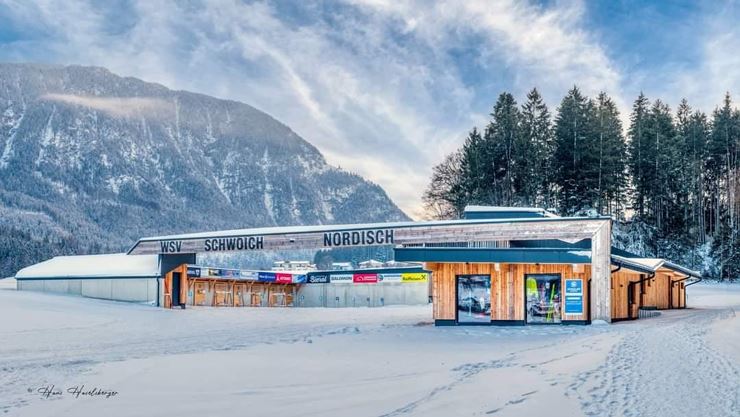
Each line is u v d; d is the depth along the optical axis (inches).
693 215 3427.7
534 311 1105.4
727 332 840.3
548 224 1144.8
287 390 514.9
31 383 563.2
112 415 435.2
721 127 3659.0
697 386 423.5
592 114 3070.9
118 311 1637.6
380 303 2541.8
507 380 494.0
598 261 1088.2
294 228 1473.9
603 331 932.0
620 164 3245.6
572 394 409.1
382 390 494.3
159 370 636.1
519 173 3073.3
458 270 1141.1
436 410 394.9
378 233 1314.0
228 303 2390.5
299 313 1823.3
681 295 1819.6
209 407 451.5
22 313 1380.4
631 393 402.6
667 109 3718.0
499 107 3137.3
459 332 1007.6
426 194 3228.3
